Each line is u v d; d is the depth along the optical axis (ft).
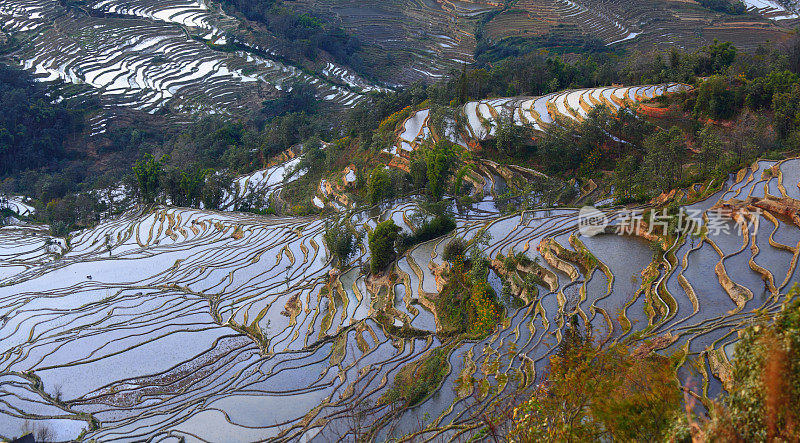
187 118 376.68
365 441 67.87
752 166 124.36
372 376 85.71
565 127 181.88
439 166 158.51
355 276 130.62
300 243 159.84
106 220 232.53
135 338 109.50
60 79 392.47
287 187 246.47
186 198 232.32
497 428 56.85
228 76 429.38
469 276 101.50
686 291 82.02
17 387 93.20
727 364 56.85
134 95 393.50
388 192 172.14
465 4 579.07
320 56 475.72
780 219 99.19
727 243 94.73
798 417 29.86
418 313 104.17
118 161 328.70
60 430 80.74
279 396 84.07
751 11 446.19
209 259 155.43
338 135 303.27
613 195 146.41
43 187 280.31
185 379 95.04
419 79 453.99
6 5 499.10
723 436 32.65
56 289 139.64
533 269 104.68
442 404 72.49
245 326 114.32
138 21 490.49
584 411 43.27
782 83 164.35
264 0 523.29
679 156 138.92
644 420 39.96
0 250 183.42
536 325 85.66
